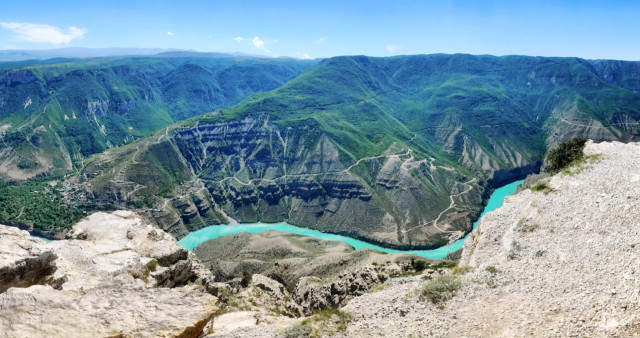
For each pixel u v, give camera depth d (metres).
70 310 22.86
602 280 31.52
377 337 29.02
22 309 21.64
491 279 35.94
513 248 41.94
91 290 26.05
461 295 33.69
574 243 39.00
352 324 31.53
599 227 39.88
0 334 20.06
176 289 28.09
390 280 42.66
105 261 46.78
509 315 29.97
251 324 34.91
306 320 33.22
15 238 38.16
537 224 45.22
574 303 29.56
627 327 25.52
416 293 34.88
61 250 46.69
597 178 51.66
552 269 35.75
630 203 41.50
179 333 23.98
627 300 27.94
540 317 28.95
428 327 29.70
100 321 23.20
